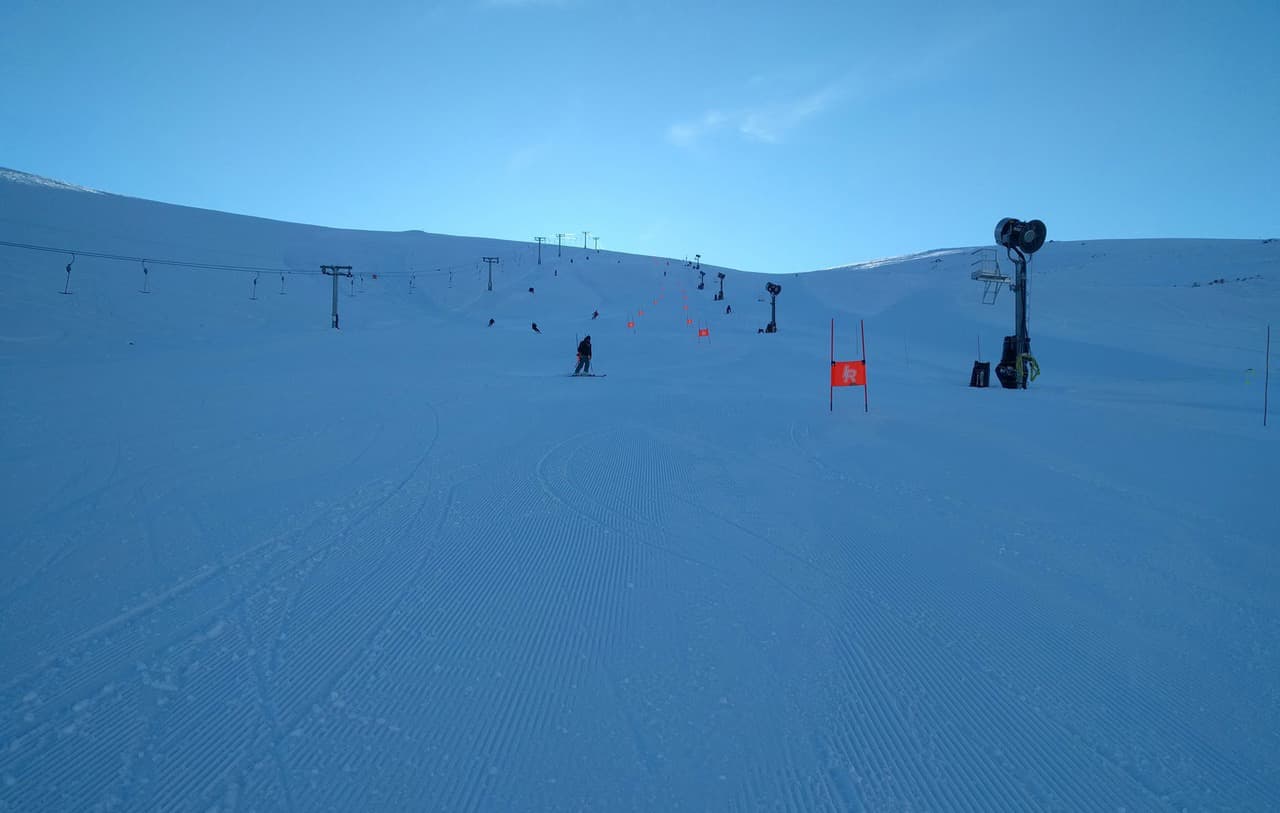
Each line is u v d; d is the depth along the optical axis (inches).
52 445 466.3
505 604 222.1
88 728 153.9
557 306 3506.4
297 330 2197.3
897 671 182.4
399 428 552.1
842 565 259.3
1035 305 2145.7
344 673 178.4
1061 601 227.9
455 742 150.0
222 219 5032.0
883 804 132.0
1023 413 660.1
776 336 1969.7
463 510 326.0
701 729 155.7
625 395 795.4
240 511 320.8
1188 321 1849.2
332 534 288.8
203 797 132.3
